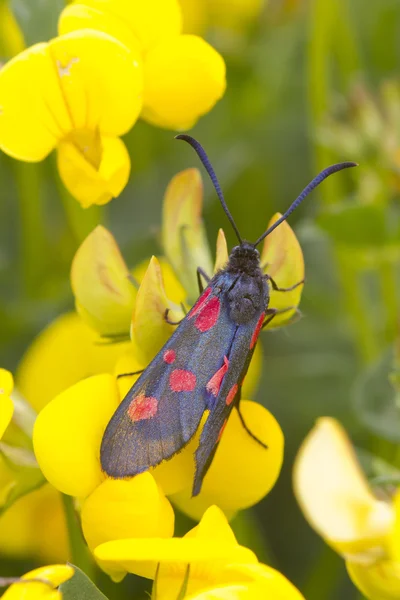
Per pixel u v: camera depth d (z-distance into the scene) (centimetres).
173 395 16
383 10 26
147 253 22
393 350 19
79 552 16
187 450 16
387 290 21
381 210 19
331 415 21
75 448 15
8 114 16
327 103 21
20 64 16
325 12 21
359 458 18
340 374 22
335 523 16
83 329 20
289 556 20
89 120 16
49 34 17
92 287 16
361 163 21
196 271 17
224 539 15
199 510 16
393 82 21
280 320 16
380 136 21
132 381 16
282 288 16
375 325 22
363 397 19
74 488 15
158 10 17
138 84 16
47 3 17
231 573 15
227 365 16
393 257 20
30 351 20
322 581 19
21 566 19
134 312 16
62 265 22
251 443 16
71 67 16
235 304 16
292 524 20
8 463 16
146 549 15
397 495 16
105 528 15
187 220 17
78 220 21
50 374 20
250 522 20
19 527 19
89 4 17
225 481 16
